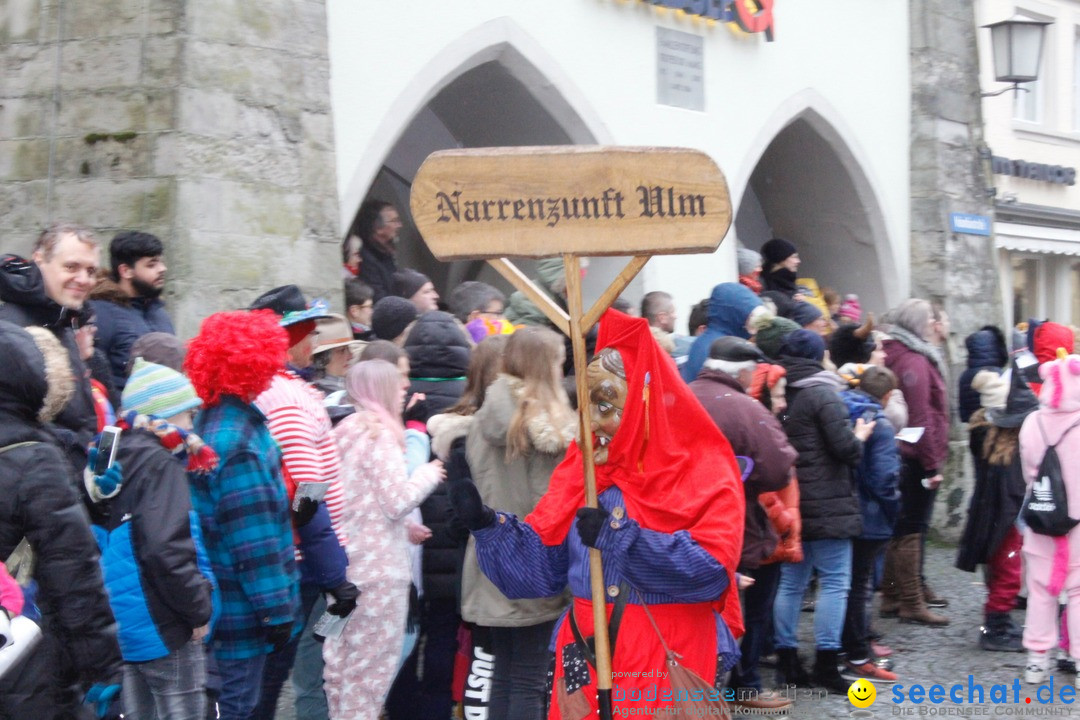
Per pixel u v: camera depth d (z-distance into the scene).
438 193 3.03
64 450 3.20
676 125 9.22
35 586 2.83
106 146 5.93
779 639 5.71
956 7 11.70
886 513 5.92
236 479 3.63
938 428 6.92
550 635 4.13
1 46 6.16
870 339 6.83
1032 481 5.70
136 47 5.94
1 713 2.67
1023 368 6.44
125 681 3.77
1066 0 13.98
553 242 3.00
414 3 7.32
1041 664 5.81
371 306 6.70
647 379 3.16
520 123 8.76
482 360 4.47
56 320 3.89
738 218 11.80
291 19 6.43
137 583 3.38
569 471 3.32
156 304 5.19
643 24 8.96
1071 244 14.18
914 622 7.11
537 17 8.16
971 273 11.63
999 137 13.01
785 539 5.13
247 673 3.76
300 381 4.22
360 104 6.98
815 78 10.49
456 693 4.91
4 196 6.08
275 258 6.21
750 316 5.73
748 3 9.70
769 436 4.77
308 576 3.96
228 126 6.05
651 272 8.98
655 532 3.05
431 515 4.57
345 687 4.19
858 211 11.17
